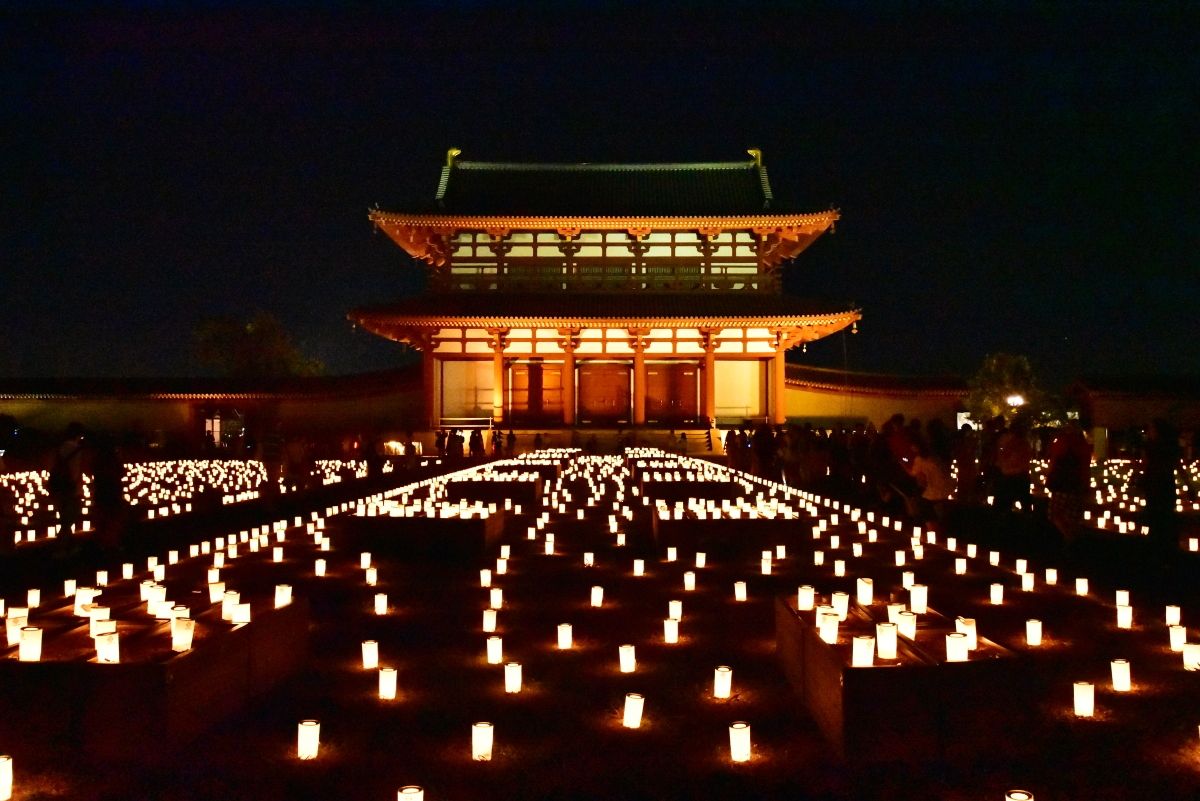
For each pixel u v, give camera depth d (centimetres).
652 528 2261
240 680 1004
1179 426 6088
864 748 853
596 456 5650
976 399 6962
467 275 7194
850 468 3491
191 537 2494
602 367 7056
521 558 2048
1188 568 1897
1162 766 841
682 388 7038
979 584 1727
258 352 9125
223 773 838
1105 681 1090
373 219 6919
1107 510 3078
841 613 1107
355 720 976
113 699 859
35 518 3039
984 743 858
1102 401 6172
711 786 811
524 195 7556
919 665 864
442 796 796
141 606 1160
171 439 7112
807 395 7275
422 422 6838
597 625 1400
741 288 7200
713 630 1362
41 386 7100
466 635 1343
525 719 982
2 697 859
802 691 1026
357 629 1380
